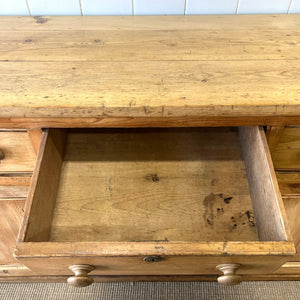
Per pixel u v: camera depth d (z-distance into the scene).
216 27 0.88
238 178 0.85
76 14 0.96
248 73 0.70
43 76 0.69
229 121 0.67
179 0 0.93
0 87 0.65
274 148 0.75
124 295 1.11
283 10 0.97
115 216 0.79
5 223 0.89
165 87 0.66
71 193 0.82
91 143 0.90
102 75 0.69
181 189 0.83
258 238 0.77
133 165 0.87
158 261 0.63
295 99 0.63
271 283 1.13
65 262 0.62
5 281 1.12
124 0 0.93
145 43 0.80
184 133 0.93
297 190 0.84
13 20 0.90
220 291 1.12
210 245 0.59
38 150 0.70
